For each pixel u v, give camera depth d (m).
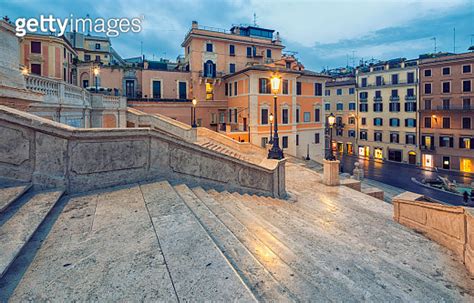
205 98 35.75
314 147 36.06
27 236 2.90
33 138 4.64
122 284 2.29
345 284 3.00
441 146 39.97
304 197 10.16
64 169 4.87
